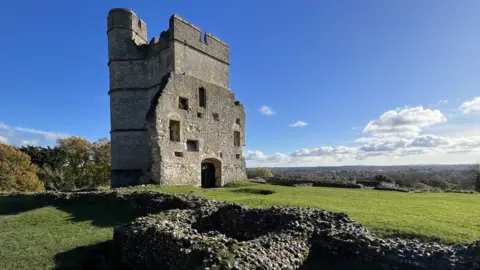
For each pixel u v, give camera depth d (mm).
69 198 15758
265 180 28734
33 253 8969
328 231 7281
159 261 7137
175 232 7188
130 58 25188
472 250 5621
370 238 6754
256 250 6078
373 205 12195
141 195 13531
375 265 6250
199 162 23750
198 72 24797
